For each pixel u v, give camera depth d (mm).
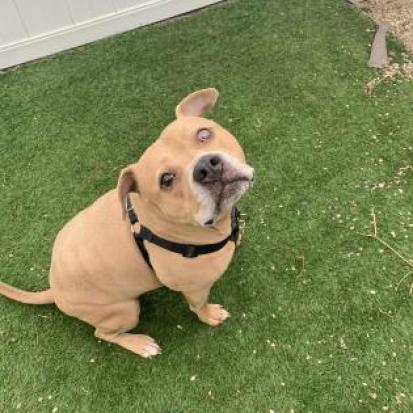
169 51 1336
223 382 811
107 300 772
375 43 1226
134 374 843
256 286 896
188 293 759
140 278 749
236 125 1126
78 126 1207
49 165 1143
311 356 811
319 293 868
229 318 872
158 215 650
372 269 878
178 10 1429
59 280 773
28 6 1313
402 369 775
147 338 861
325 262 899
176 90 1232
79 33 1399
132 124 1185
